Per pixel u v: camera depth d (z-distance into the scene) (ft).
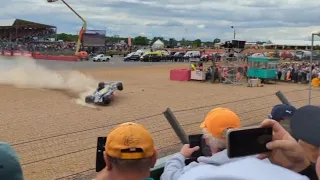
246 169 5.17
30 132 39.50
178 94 75.25
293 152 6.14
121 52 325.42
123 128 7.00
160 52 241.35
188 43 538.88
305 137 5.76
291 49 325.21
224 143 8.57
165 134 36.42
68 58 228.02
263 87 93.45
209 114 8.98
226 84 98.94
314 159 5.93
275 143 6.18
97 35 319.88
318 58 162.81
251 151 6.26
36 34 375.04
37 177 25.12
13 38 367.66
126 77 116.98
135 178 6.84
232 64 112.98
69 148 32.53
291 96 70.03
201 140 11.36
